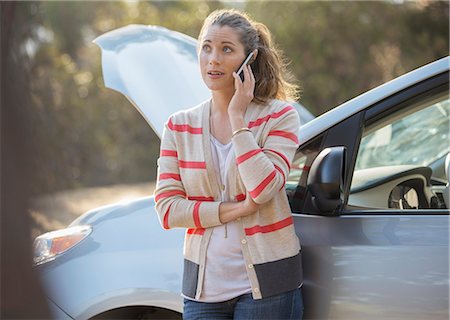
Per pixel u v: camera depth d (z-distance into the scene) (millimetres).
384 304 3018
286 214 3092
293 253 3062
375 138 3342
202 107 3229
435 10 13344
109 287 3408
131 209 3623
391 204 3279
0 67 2244
